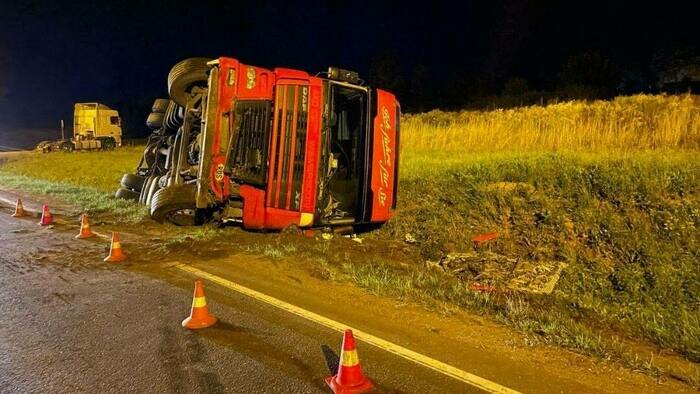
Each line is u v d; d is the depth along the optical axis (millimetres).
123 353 4637
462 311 5891
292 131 8297
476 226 9125
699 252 6902
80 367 4371
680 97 16172
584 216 8289
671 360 4863
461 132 16531
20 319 5441
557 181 9625
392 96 9422
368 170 8945
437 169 12125
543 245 8133
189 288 6496
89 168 22594
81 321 5387
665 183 8477
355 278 6855
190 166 9312
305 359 4547
